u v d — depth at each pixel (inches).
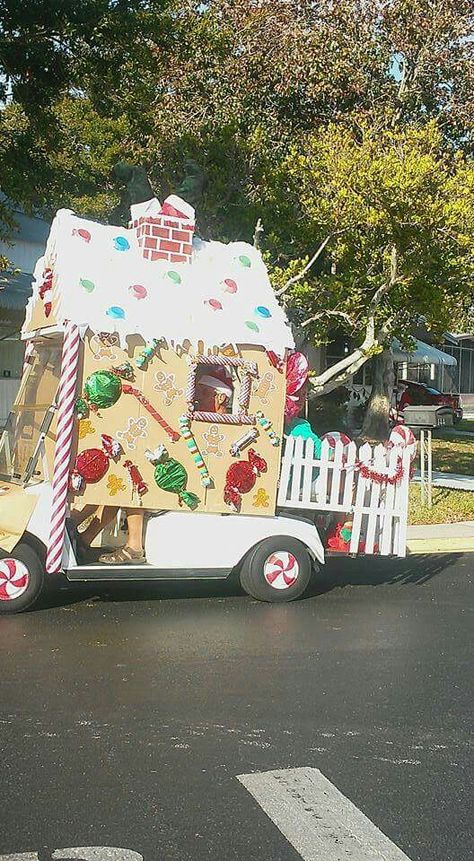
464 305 650.8
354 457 431.8
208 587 440.1
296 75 794.2
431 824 278.1
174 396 406.0
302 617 403.9
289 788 289.0
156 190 683.4
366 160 533.0
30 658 356.2
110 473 399.2
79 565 398.9
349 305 575.2
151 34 647.8
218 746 305.9
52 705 325.1
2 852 257.3
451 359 1422.2
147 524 406.9
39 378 420.5
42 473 401.1
